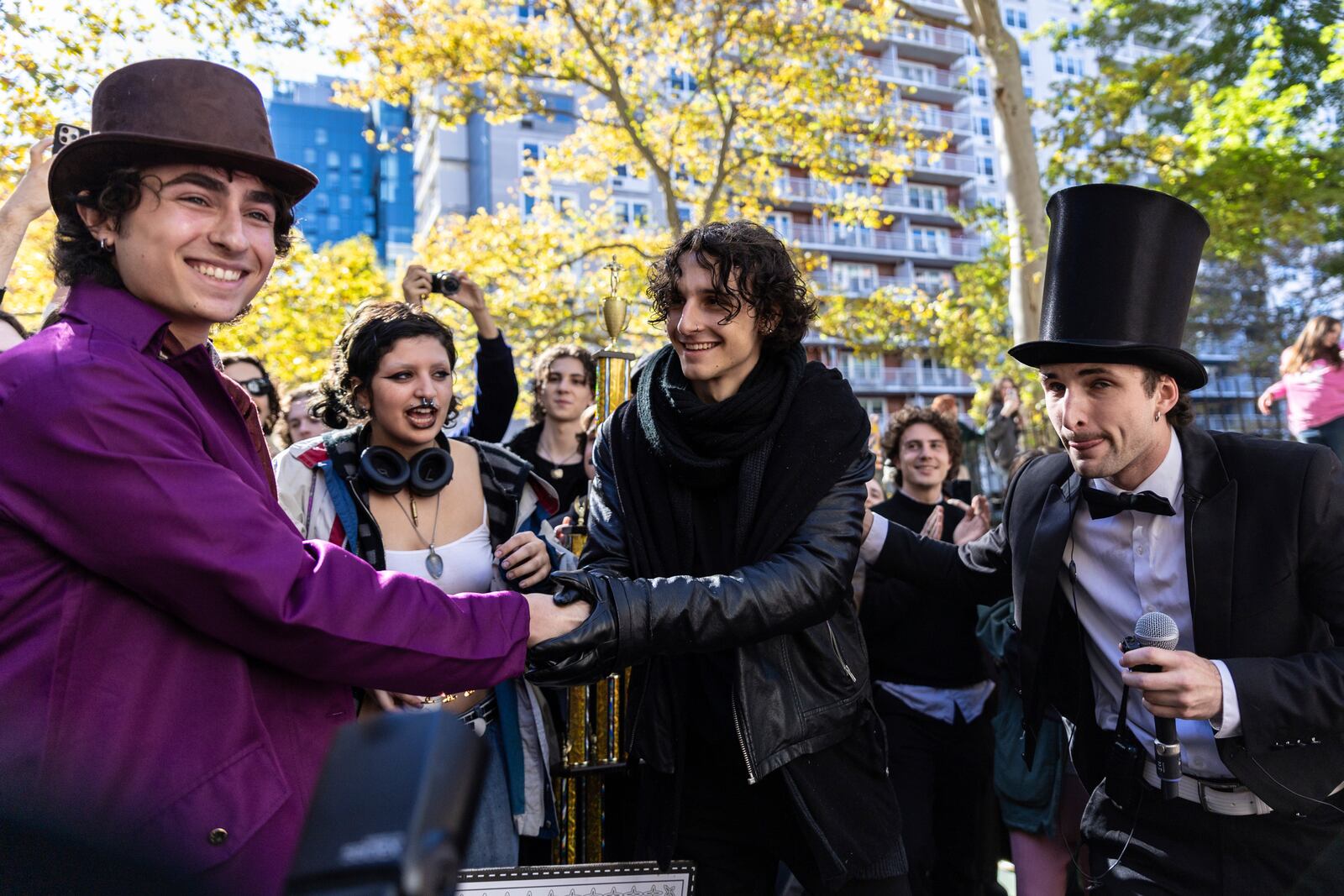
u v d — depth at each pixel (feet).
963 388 154.61
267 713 4.34
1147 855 6.88
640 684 6.64
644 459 6.58
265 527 4.17
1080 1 50.72
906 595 11.16
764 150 47.67
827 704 6.19
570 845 8.04
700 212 48.85
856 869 6.14
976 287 50.85
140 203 4.38
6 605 3.89
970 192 161.99
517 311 45.98
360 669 4.36
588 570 6.48
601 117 50.14
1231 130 40.75
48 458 3.88
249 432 4.93
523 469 8.44
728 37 44.47
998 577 8.21
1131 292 6.43
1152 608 6.95
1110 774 7.05
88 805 3.61
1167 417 6.99
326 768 1.64
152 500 3.88
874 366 152.46
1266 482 6.46
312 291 42.14
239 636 4.09
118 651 3.95
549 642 5.13
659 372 6.56
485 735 7.72
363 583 4.41
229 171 4.53
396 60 41.47
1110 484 7.07
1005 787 10.05
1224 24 46.32
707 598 5.45
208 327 4.80
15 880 2.97
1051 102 42.60
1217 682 5.92
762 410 6.11
